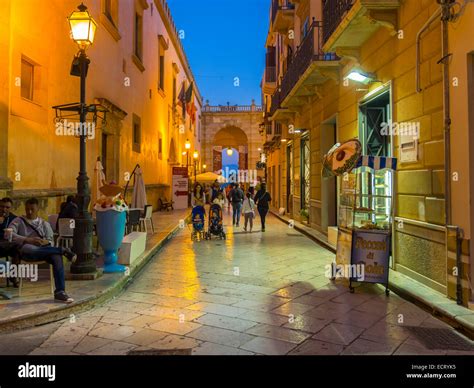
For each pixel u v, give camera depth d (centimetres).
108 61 1332
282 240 1235
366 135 903
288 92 1542
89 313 525
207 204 3127
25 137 808
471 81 517
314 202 1388
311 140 1422
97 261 795
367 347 413
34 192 829
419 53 639
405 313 525
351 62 962
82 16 655
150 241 1096
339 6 903
